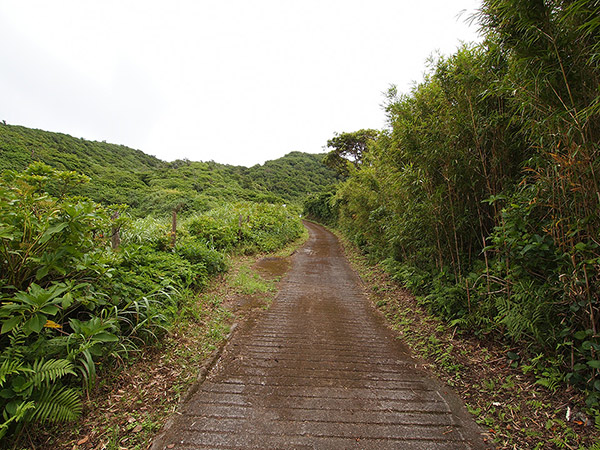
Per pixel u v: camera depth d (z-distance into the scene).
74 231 2.37
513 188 3.17
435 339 3.35
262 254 9.30
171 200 19.44
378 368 2.91
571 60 2.14
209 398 2.37
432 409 2.26
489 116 3.17
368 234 8.59
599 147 1.93
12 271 2.18
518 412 2.15
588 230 2.07
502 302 2.85
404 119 4.05
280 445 1.88
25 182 2.52
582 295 2.15
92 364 2.17
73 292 2.33
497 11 2.37
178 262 4.60
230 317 4.18
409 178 4.06
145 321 2.94
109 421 2.05
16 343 1.92
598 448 1.71
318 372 2.81
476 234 3.76
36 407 1.81
